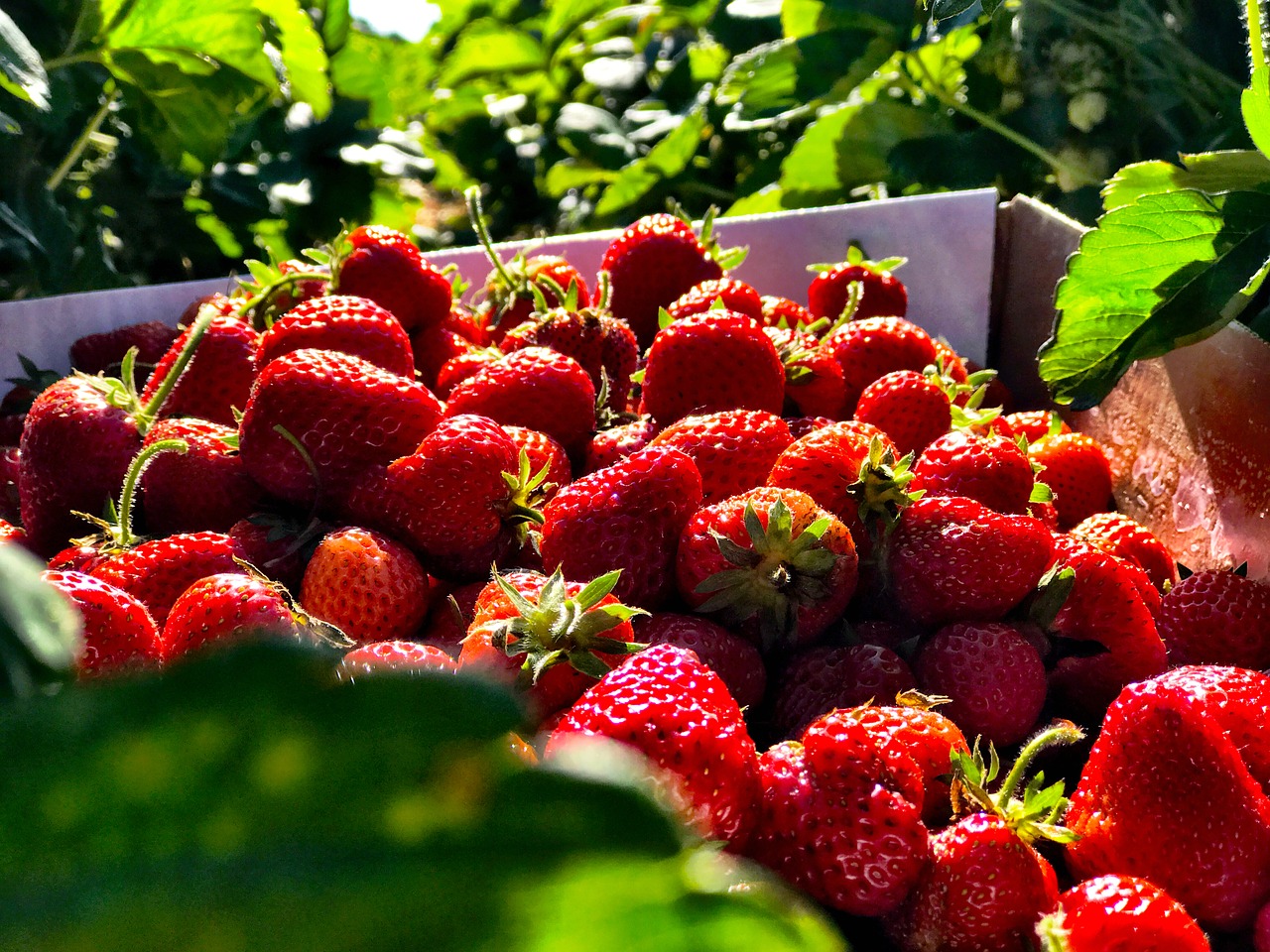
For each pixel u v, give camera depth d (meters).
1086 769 1.34
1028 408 2.76
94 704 0.26
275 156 3.84
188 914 0.29
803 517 1.39
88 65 3.14
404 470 1.52
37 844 0.29
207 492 1.68
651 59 5.14
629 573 1.44
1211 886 1.24
